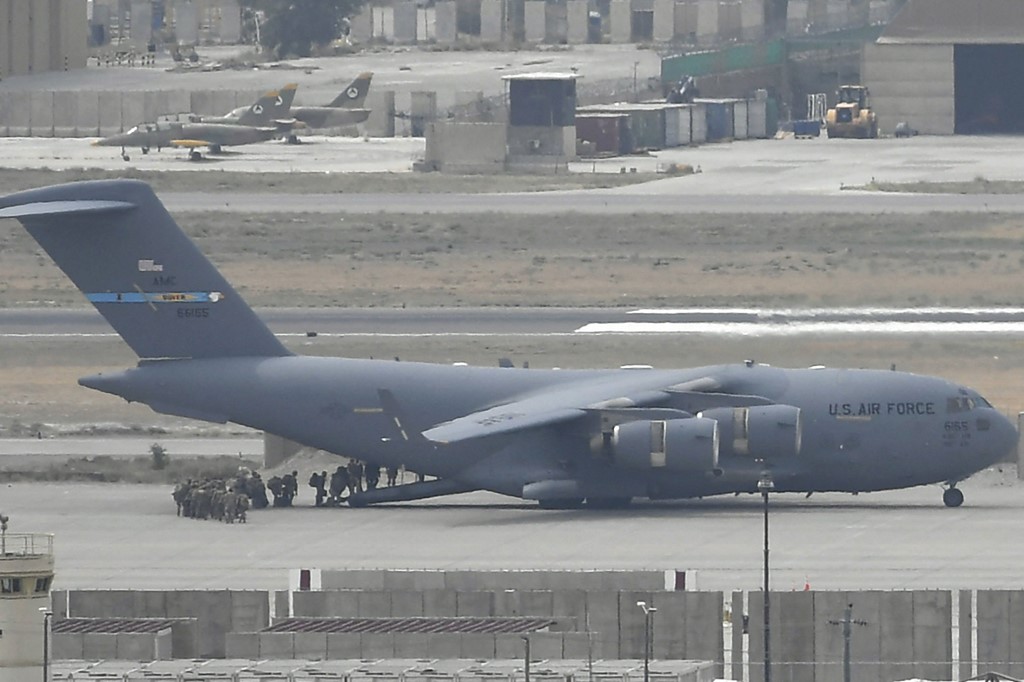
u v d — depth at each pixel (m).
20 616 149.12
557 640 187.12
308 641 187.25
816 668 193.12
